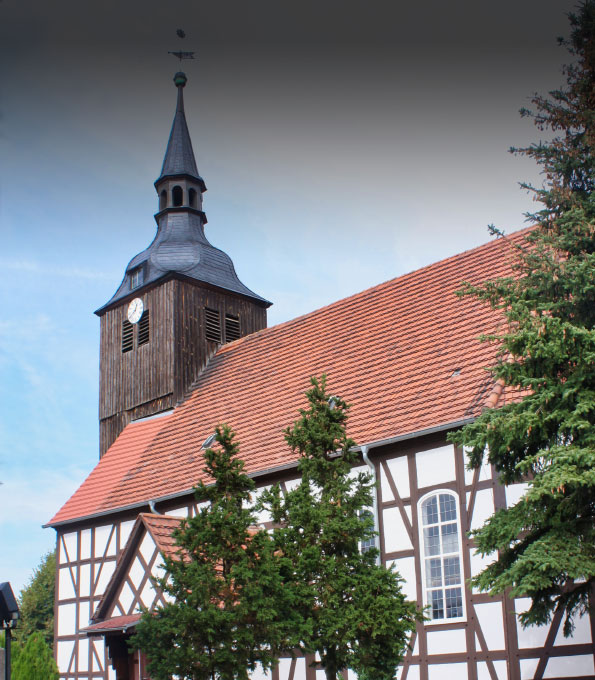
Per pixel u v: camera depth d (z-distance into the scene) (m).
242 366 28.81
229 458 14.44
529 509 12.58
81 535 27.17
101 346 32.59
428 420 19.17
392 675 13.95
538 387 12.60
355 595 13.80
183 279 30.55
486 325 21.47
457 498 18.05
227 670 12.64
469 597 17.23
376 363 23.33
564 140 14.38
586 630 15.45
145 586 21.20
